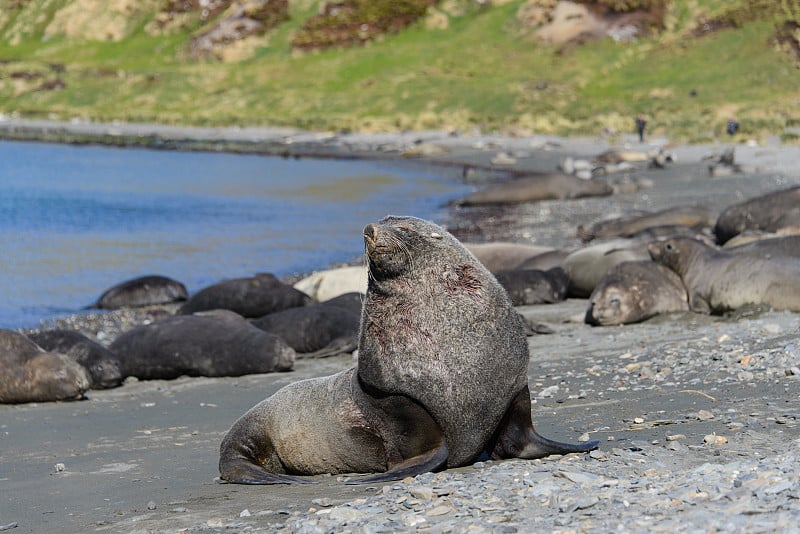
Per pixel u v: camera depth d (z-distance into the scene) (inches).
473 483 917.8
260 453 1169.4
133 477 1202.0
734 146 6407.5
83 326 2790.4
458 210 4788.4
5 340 1918.1
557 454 1053.2
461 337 1032.2
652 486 829.8
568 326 2234.3
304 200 5438.0
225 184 6240.2
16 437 1566.2
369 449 1094.4
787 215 3036.4
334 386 1130.0
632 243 2783.0
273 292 2802.7
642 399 1334.9
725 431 1087.6
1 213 5142.7
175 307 3041.3
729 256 2118.6
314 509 906.1
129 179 6609.3
